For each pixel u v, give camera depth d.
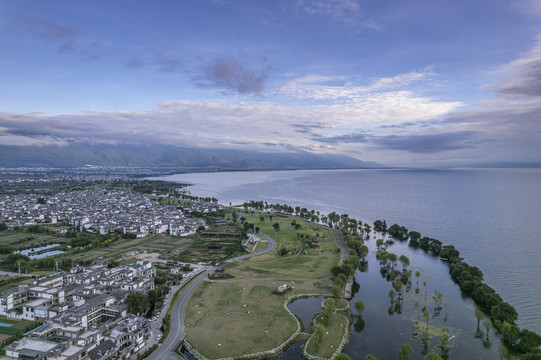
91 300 181.50
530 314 198.38
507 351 145.50
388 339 167.25
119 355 141.12
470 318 189.75
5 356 130.00
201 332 168.62
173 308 196.25
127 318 167.00
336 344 159.88
